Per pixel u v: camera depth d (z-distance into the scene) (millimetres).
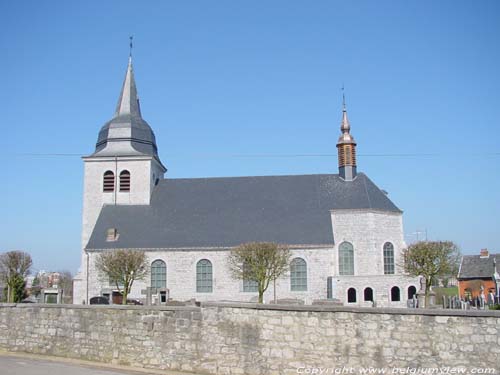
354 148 54469
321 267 47375
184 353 19797
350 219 49188
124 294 44594
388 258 49188
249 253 43375
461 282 70938
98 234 50562
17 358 22234
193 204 53438
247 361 18516
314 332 17484
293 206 51906
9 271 51312
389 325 16484
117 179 54219
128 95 58375
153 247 48594
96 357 21719
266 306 18375
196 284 47938
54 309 23297
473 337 15375
